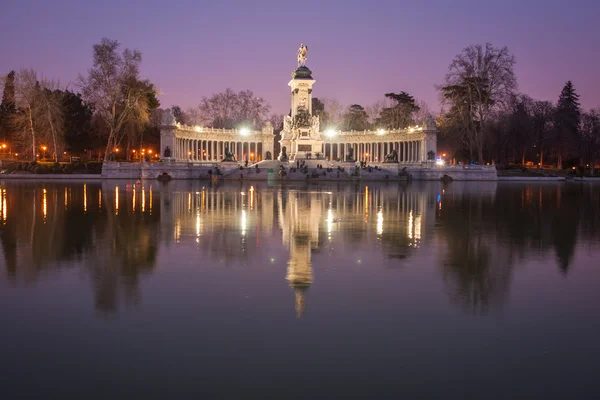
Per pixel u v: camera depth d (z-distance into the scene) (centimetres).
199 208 4000
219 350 1119
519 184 10006
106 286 1598
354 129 17762
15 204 4300
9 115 12900
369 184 8756
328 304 1426
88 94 10819
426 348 1134
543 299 1487
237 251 2170
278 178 9688
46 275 1736
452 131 14488
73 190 6325
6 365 1048
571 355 1100
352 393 938
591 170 14100
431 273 1794
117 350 1116
